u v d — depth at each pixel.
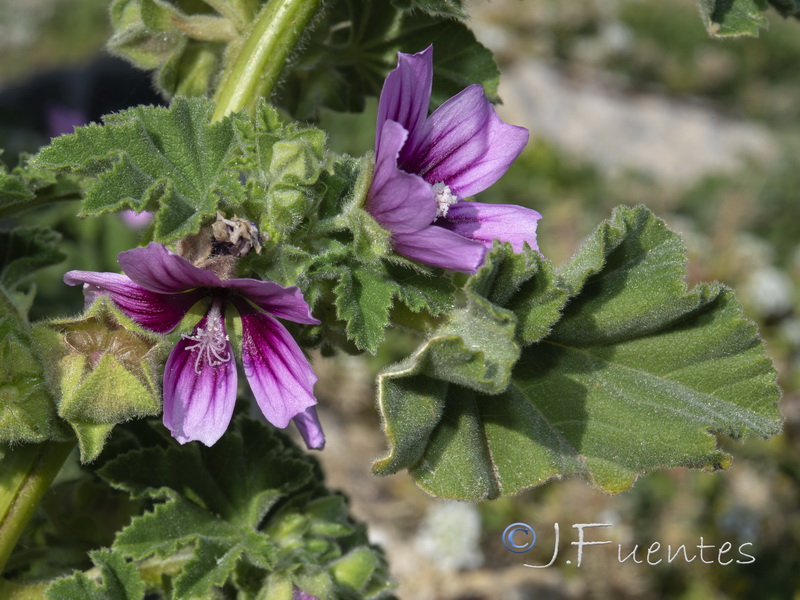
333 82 0.26
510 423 0.22
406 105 0.20
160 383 0.21
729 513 0.57
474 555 0.58
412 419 0.21
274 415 0.21
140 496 0.24
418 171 0.22
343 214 0.21
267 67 0.23
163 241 0.20
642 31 1.45
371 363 0.68
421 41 0.25
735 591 0.56
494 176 0.22
